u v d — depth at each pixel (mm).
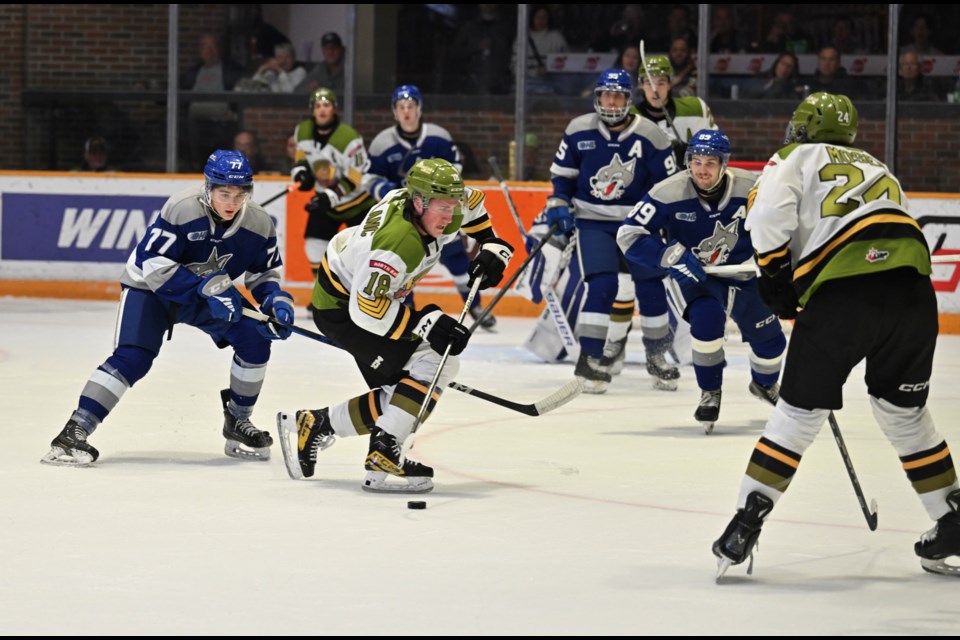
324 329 14008
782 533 12391
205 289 14547
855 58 34219
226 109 37062
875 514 11578
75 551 11375
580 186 21953
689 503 13648
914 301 10648
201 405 19672
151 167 37875
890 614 9836
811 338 10656
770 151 34812
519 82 35594
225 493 13789
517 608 9828
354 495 13766
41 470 14820
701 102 24156
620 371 23875
